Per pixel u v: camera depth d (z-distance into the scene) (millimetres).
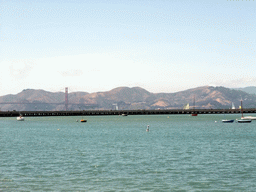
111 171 52719
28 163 59594
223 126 176875
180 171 52562
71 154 70312
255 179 47406
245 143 90812
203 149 77750
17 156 67875
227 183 45438
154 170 53281
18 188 43406
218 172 51719
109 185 44719
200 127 169250
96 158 64750
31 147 83625
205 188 43219
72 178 48375
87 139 104938
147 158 64500
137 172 51969
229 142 93500
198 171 52500
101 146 84688
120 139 104062
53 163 59469
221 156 66750
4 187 43781
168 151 74375
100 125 194125
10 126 187250
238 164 57938
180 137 110750
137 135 120000
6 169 54344
